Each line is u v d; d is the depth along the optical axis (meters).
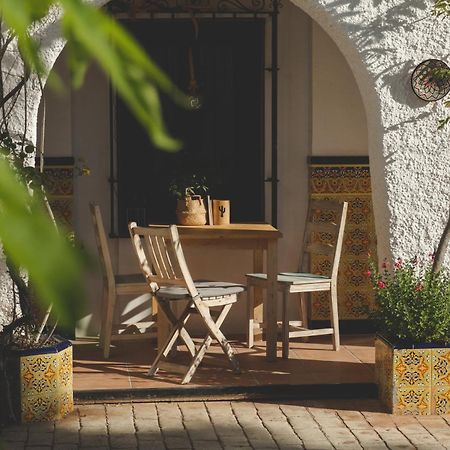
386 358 7.13
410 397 7.00
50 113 9.16
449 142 7.43
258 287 9.05
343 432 6.66
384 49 7.32
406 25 7.31
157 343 8.73
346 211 8.79
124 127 9.38
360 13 7.27
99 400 7.30
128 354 8.66
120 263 9.45
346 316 9.67
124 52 0.54
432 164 7.44
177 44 9.41
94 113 9.34
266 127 9.49
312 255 9.52
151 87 0.55
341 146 9.48
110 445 6.35
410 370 6.97
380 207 7.53
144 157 9.45
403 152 7.42
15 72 6.79
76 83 0.60
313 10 7.28
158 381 7.64
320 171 9.48
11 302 6.98
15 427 6.71
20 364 6.73
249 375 7.85
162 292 7.90
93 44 0.53
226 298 7.91
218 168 9.51
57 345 6.90
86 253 0.59
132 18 9.23
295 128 9.54
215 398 7.41
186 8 9.26
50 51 6.32
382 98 7.36
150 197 9.48
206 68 9.44
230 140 9.52
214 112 9.48
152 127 0.54
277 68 9.41
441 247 7.20
